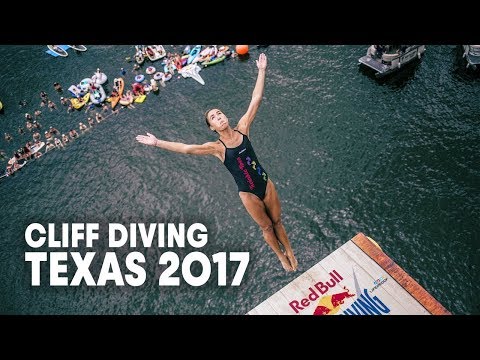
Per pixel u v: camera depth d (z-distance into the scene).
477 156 56.81
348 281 27.38
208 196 57.56
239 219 55.88
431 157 57.38
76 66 68.75
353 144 59.16
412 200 55.00
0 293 54.09
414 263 51.53
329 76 64.31
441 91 61.59
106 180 59.91
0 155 62.53
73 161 61.59
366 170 57.34
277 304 26.89
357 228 54.03
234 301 51.19
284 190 57.09
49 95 66.56
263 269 52.69
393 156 57.91
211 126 20.19
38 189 60.25
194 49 67.62
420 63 63.69
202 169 59.06
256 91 21.02
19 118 65.19
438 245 52.12
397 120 60.19
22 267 55.44
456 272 50.59
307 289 27.38
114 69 67.94
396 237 53.09
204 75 66.31
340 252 28.45
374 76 63.62
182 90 65.44
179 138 62.19
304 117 61.59
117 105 64.88
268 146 60.06
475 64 61.59
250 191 21.36
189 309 51.16
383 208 54.88
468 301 49.12
